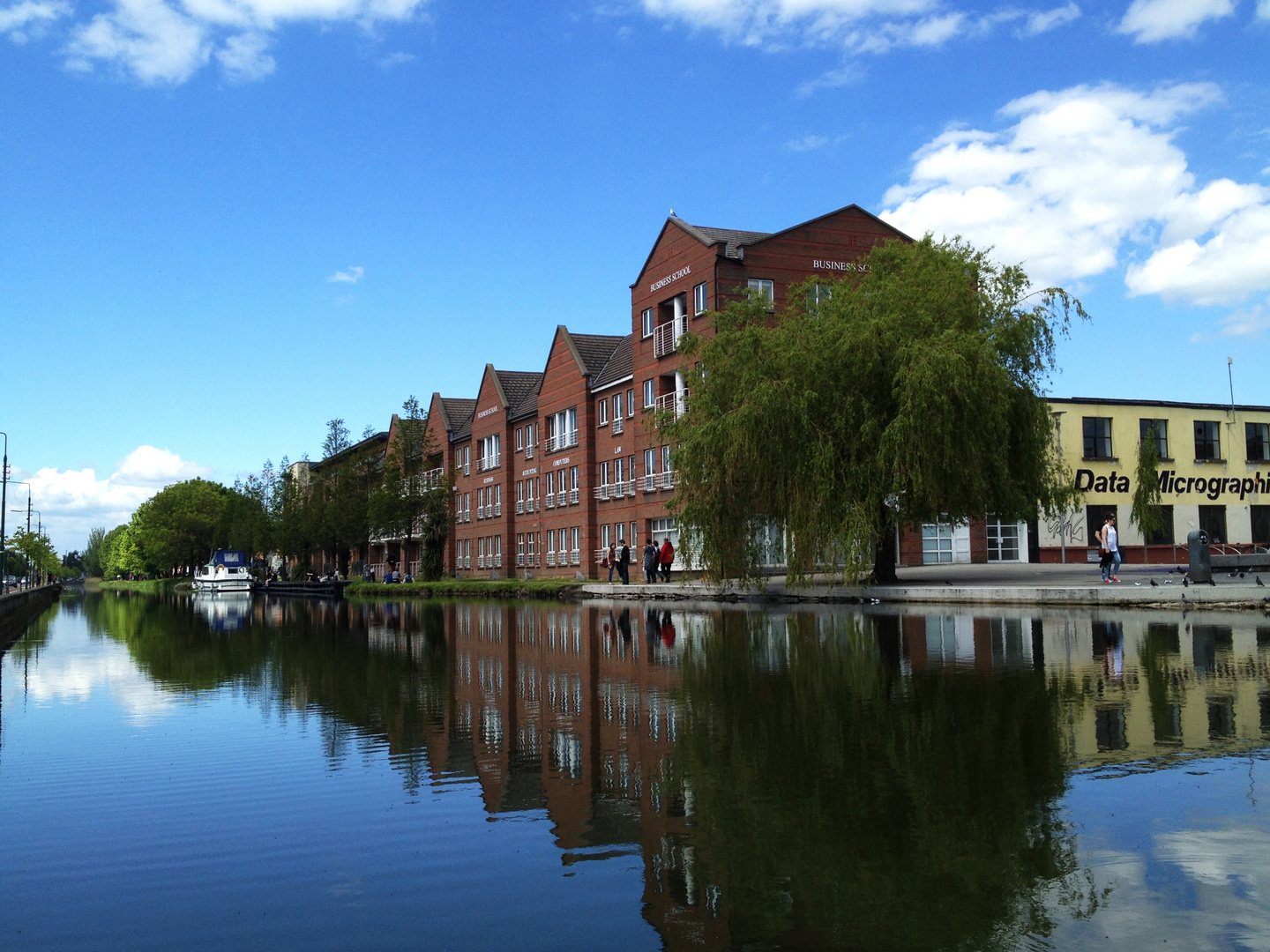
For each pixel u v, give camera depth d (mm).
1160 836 5430
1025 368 27906
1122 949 4047
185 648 21516
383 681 13711
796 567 26703
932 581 31281
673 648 16734
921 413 24375
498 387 63594
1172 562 47312
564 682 12734
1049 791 6359
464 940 4387
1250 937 4145
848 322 26422
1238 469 50906
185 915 4797
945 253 28109
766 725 8992
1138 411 49312
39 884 5285
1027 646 14586
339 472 75812
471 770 7754
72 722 10797
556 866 5316
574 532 53594
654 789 6828
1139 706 9195
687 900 4738
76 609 51094
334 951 4324
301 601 54406
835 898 4684
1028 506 27766
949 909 4512
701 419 29953
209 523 120188
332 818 6457
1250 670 11344
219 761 8430
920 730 8453
